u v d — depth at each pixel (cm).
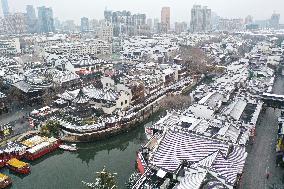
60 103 17338
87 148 14438
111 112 16438
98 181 10200
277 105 17350
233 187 8888
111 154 14212
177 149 10400
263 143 13762
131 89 17712
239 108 15475
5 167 12244
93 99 17162
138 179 10219
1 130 14075
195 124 12850
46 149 13325
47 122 14950
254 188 10475
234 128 12706
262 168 11719
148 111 18000
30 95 18225
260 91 19512
